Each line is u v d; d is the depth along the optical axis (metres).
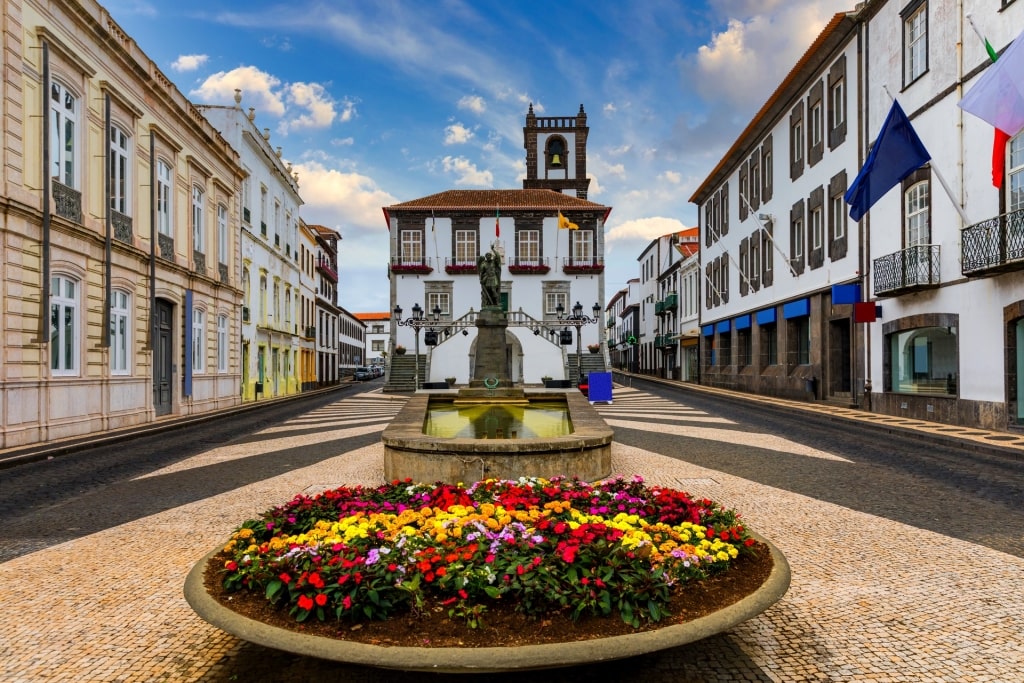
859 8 19.70
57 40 14.00
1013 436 12.77
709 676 3.48
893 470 9.56
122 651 3.83
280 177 34.62
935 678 3.48
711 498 7.66
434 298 41.28
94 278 15.48
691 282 43.69
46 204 13.07
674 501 4.90
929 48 16.38
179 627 4.17
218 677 3.48
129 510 7.52
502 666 2.82
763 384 28.45
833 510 7.09
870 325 19.28
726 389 34.28
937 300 16.05
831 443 12.59
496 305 17.06
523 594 3.26
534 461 7.85
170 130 20.17
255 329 29.89
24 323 12.96
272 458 11.31
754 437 13.46
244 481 9.13
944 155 15.77
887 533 6.21
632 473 9.28
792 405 21.53
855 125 20.34
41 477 9.87
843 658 3.70
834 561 5.38
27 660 3.74
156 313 19.28
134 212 17.78
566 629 3.10
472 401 13.38
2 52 12.49
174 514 7.22
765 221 27.84
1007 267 13.02
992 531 6.30
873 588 4.77
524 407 12.85
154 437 15.27
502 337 16.92
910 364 17.56
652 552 3.70
